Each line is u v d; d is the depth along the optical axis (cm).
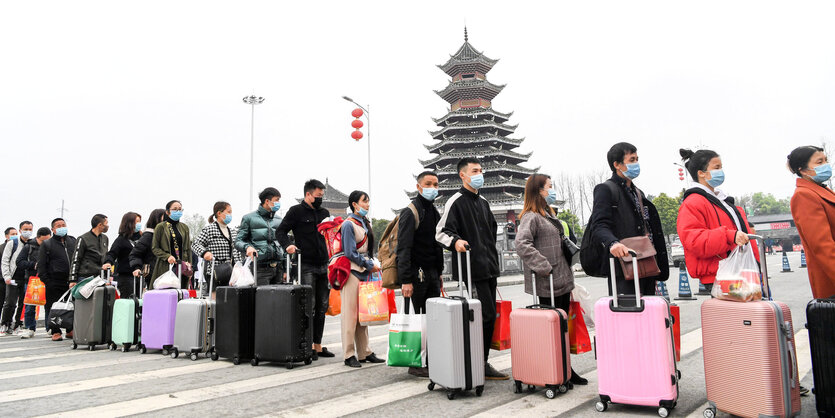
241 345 500
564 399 346
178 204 673
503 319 416
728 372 286
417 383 406
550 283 375
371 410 328
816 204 318
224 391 383
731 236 307
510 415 310
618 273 353
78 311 628
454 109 4597
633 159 373
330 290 576
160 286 597
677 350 385
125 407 339
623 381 308
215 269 575
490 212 433
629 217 364
